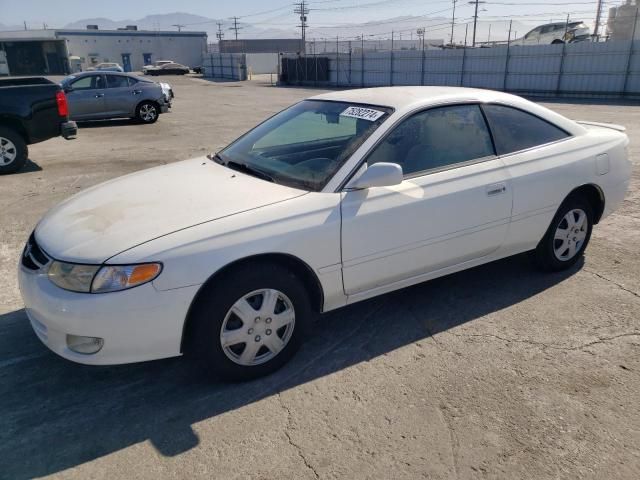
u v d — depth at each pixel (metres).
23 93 8.29
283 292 2.95
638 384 2.92
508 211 3.73
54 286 2.66
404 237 3.29
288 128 3.86
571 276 4.31
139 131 13.70
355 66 38.25
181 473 2.35
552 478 2.29
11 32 69.88
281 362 3.08
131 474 2.35
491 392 2.87
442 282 4.25
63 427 2.66
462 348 3.30
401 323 3.62
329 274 3.08
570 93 27.27
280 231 2.86
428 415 2.70
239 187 3.20
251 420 2.69
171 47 78.50
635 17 27.69
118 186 3.49
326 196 3.05
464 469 2.35
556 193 3.98
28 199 6.82
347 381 2.99
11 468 2.39
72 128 8.77
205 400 2.86
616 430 2.57
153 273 2.59
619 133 4.64
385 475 2.32
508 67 29.64
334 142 3.45
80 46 71.75
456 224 3.50
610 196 4.40
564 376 3.00
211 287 2.76
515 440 2.52
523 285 4.16
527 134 3.96
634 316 3.65
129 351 2.66
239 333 2.87
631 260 4.63
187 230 2.72
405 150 3.38
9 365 3.19
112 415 2.75
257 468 2.38
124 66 75.44
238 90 34.09
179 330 2.70
